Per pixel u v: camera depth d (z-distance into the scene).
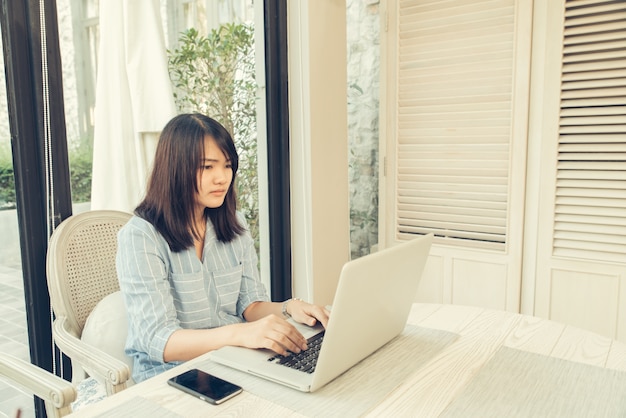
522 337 1.20
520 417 0.83
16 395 1.63
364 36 2.93
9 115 1.47
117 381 1.10
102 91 1.75
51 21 1.51
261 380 0.96
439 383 0.95
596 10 2.09
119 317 1.39
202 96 2.15
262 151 2.44
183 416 0.83
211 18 2.15
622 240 2.17
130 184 1.82
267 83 2.36
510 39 2.30
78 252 1.48
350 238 3.13
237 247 1.51
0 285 1.56
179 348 1.15
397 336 1.20
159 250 1.29
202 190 1.32
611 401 0.88
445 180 2.55
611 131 2.13
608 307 2.23
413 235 2.70
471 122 2.44
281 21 2.33
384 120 2.68
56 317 1.43
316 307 1.31
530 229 2.36
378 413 0.84
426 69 2.53
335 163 2.54
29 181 1.50
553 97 2.22
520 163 2.32
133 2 1.78
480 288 2.51
